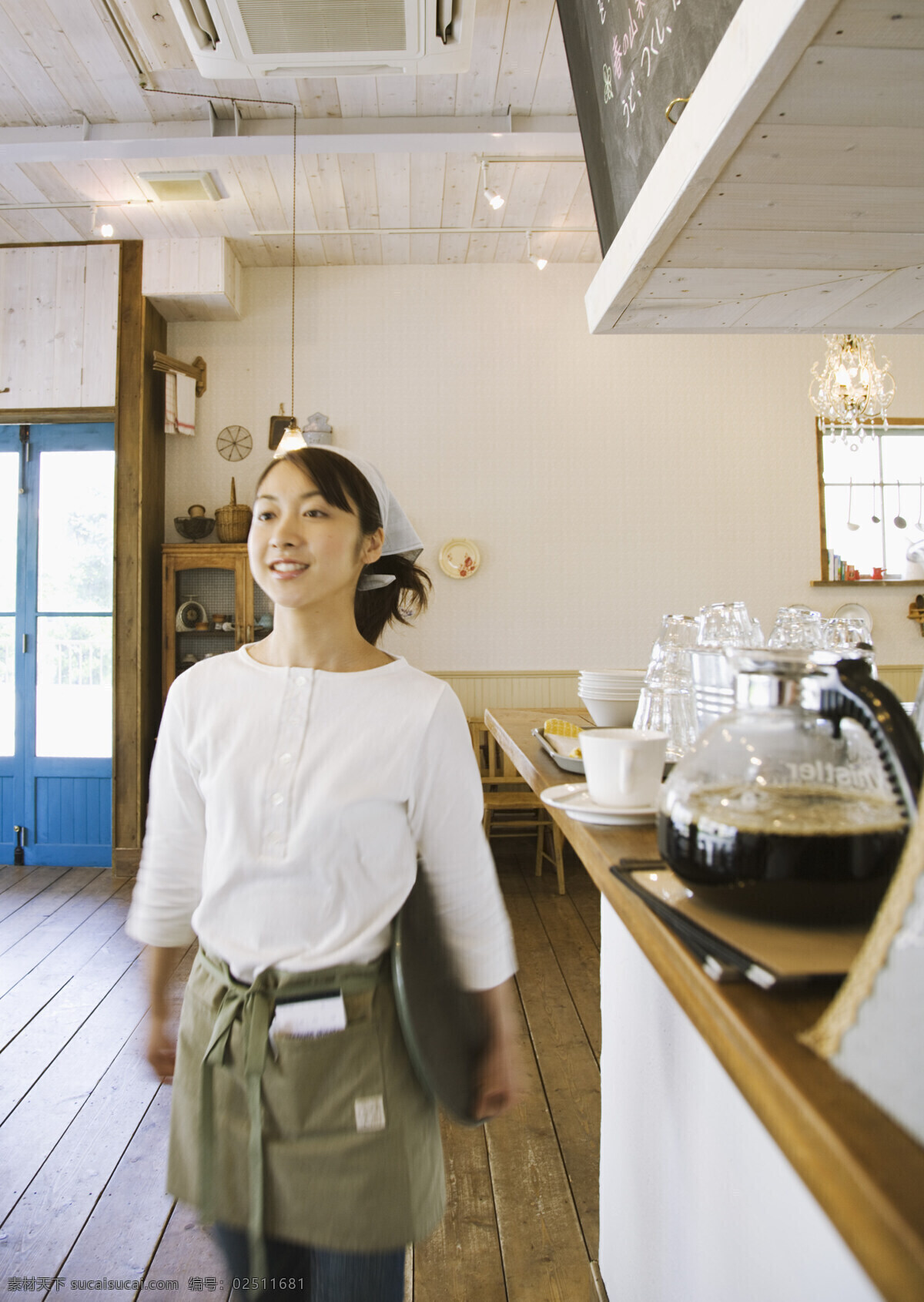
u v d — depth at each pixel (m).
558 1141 2.00
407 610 1.27
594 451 4.84
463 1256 1.61
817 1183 0.32
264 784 0.90
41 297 4.48
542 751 1.60
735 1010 0.43
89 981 2.96
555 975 2.98
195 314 4.69
